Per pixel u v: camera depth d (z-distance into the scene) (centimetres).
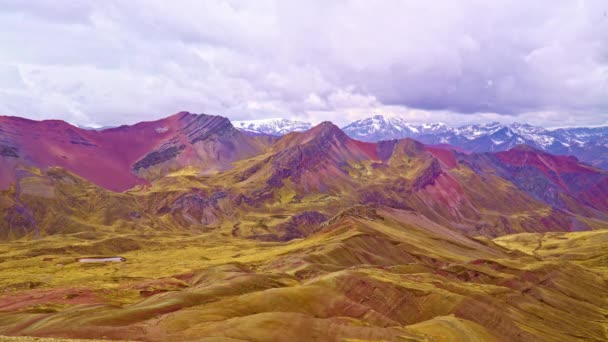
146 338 8881
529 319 18212
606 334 19738
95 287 17025
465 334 13312
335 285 15038
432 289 17262
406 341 11044
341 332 10725
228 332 9519
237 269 19050
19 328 9844
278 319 10412
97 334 9012
